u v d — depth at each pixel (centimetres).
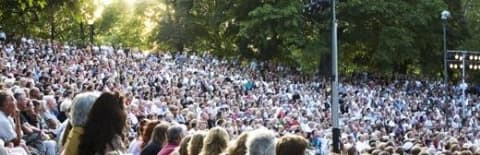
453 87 6234
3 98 1139
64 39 7388
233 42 7106
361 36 6656
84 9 3775
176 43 7062
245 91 4691
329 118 4200
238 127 2875
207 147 969
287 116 3719
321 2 3197
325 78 5700
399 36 6506
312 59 6206
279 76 5750
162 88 3734
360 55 7025
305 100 4828
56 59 4100
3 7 4978
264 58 6738
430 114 5178
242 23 6297
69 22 7200
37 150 1340
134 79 3912
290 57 6675
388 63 6625
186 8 7019
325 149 2975
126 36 7831
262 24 6228
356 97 5259
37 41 4916
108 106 673
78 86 2939
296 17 6159
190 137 1057
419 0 6725
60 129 1323
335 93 3009
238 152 911
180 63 5322
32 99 1667
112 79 3659
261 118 3450
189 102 3450
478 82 7000
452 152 1822
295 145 843
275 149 838
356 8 6438
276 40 6538
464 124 5212
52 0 4872
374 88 5897
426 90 6112
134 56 5106
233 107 3675
